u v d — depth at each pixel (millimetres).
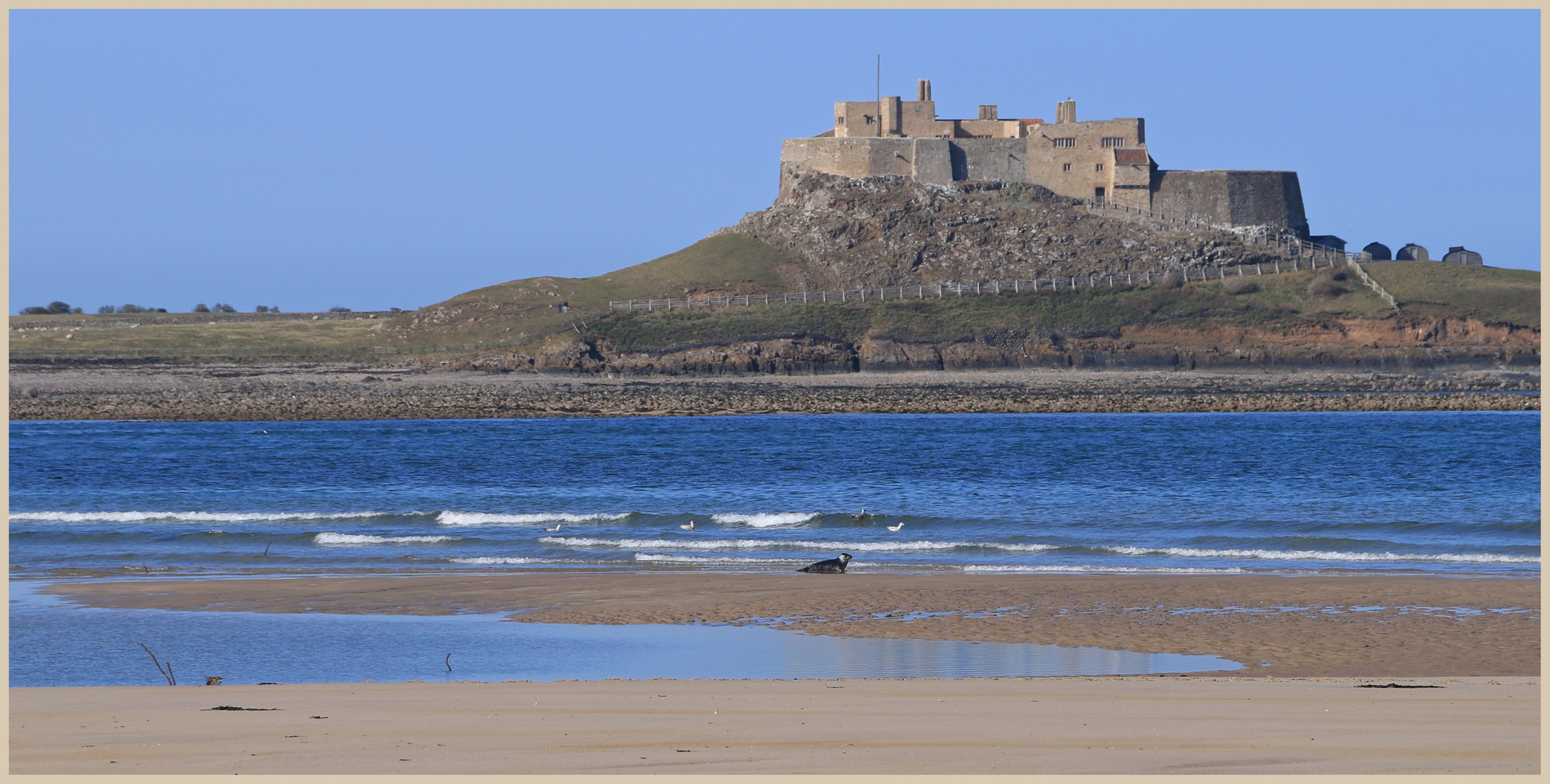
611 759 22906
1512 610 45000
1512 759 22750
